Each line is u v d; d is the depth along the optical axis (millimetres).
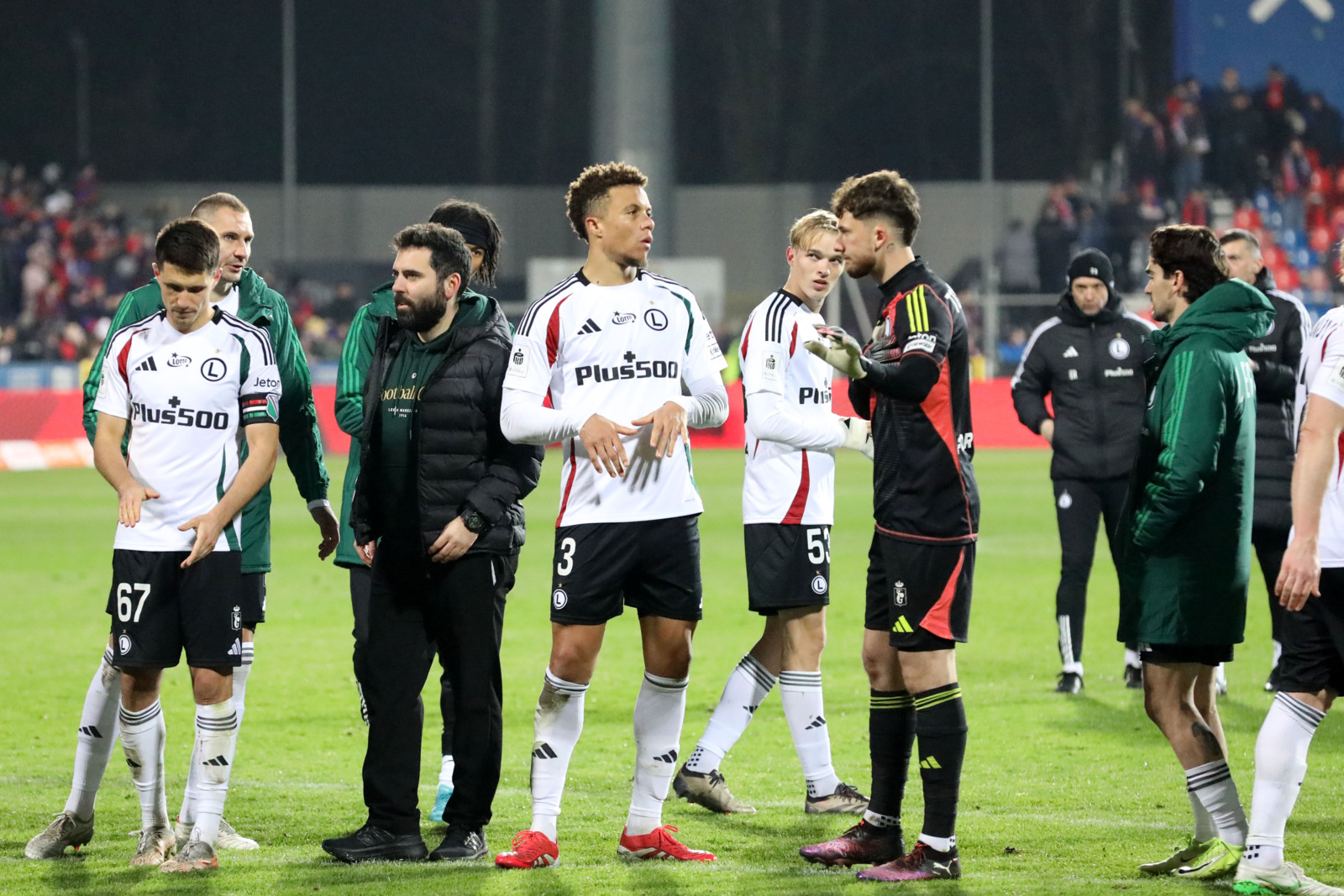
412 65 123062
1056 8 117875
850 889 12789
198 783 13883
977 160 120312
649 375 13914
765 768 18234
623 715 21422
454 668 14180
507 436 13797
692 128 123938
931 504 13281
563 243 118500
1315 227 89438
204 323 14000
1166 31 113500
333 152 122812
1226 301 13266
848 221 13688
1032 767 17891
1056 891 12656
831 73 122000
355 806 16344
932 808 13219
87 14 118062
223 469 13984
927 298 13281
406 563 14078
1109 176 105500
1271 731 12617
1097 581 35906
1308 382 13023
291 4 97188
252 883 13039
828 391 16672
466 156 123938
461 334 14141
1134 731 20000
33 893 12828
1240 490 13188
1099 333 23047
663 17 97688
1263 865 12492
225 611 13859
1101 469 22859
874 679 14016
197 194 116062
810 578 15914
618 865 13734
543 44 123938
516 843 13711
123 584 13773
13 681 24078
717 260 94438
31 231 94875
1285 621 12828
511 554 14484
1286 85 92500
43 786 17234
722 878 13219
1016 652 26453
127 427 14180
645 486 13758
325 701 22438
